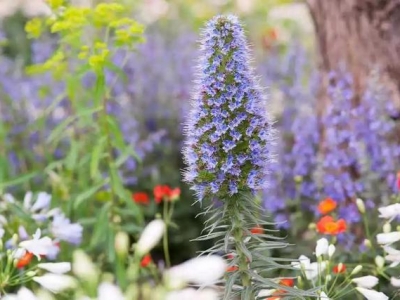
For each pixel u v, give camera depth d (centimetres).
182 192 779
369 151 612
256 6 1270
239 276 404
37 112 842
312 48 1097
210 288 410
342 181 610
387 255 486
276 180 662
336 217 587
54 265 439
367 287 471
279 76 902
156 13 1146
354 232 596
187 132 393
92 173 586
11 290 550
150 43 966
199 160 387
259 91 386
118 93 841
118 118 816
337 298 472
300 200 676
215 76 376
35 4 1237
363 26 643
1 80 874
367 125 613
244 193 393
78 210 659
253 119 381
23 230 525
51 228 544
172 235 736
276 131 431
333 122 625
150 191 792
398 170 606
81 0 867
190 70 929
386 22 633
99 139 606
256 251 397
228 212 399
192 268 270
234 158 382
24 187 759
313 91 754
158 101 900
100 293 260
